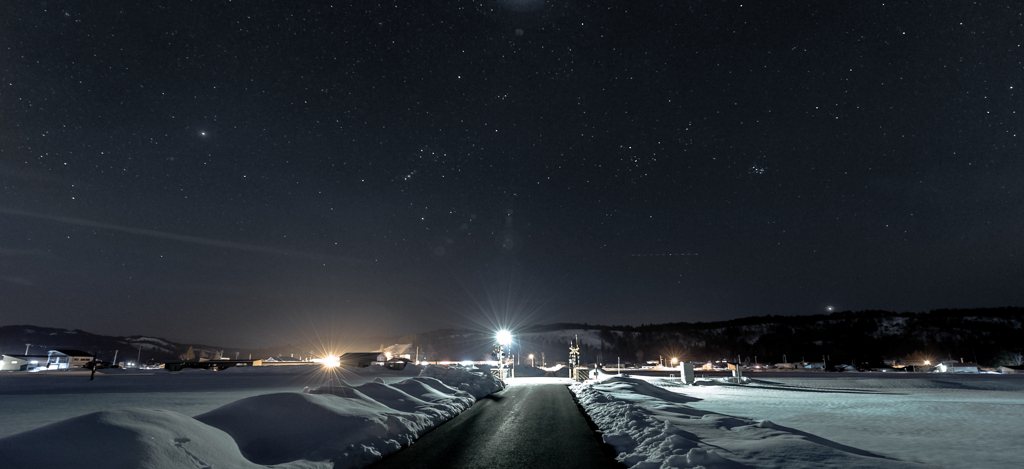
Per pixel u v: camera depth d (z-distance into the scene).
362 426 9.55
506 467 7.90
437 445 9.93
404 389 17.89
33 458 5.13
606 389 26.77
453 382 25.50
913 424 14.02
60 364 84.75
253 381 35.44
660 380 44.97
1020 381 48.16
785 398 24.94
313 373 51.09
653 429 10.73
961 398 26.00
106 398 20.19
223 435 7.40
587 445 9.94
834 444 9.84
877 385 42.09
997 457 8.97
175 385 30.39
